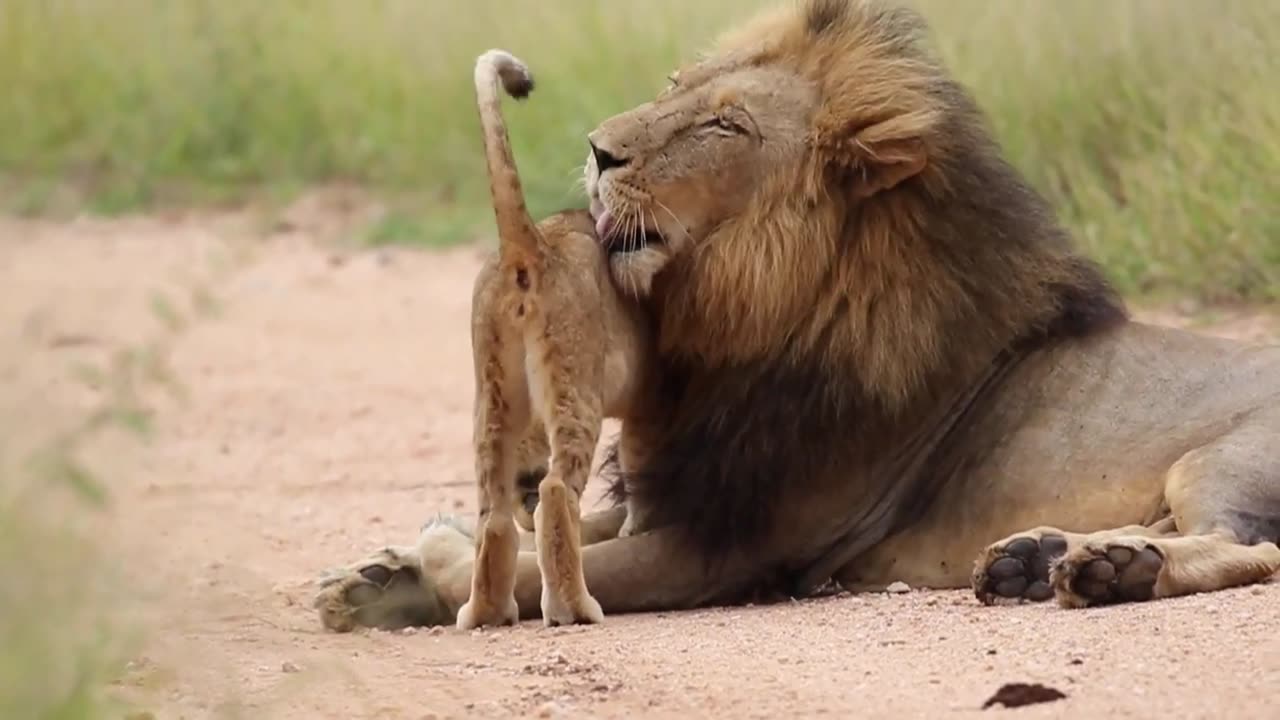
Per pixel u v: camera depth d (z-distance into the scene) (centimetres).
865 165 1101
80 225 2692
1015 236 1130
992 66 2112
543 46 2744
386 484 1557
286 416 1817
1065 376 1116
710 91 1118
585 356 1032
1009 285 1121
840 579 1127
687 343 1118
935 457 1116
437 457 1659
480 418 1030
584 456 1034
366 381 1967
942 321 1107
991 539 1095
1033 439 1103
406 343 2138
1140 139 2031
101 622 877
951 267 1109
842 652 936
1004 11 2155
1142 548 993
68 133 2973
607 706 855
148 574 1083
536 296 1018
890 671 891
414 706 870
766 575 1118
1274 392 1088
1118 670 862
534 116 2680
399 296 2361
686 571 1100
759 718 824
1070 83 2081
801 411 1100
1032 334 1128
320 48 2984
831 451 1103
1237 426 1078
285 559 1291
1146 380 1110
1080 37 2100
